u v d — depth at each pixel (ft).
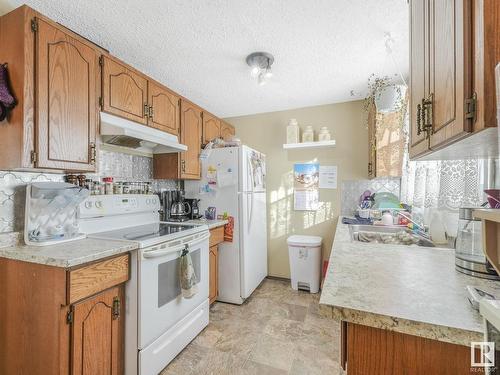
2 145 4.23
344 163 9.61
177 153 7.74
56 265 3.76
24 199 4.93
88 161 5.01
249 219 8.49
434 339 1.97
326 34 5.42
